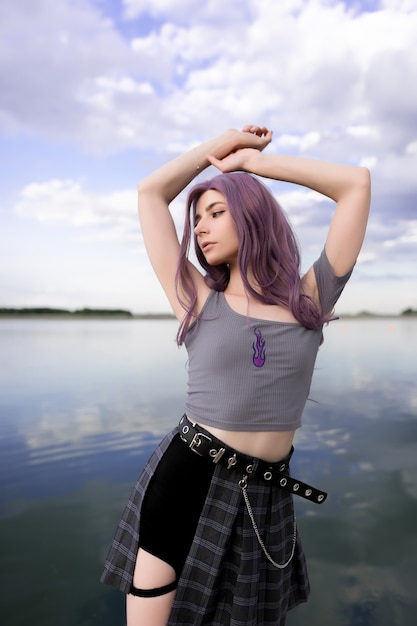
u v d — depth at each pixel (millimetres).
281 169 1098
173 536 990
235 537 981
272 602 1012
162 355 11211
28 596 1925
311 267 1116
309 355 1025
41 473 3254
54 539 2385
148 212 1186
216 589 979
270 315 1024
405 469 3361
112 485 3047
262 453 1000
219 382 1000
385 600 1906
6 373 7902
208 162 1231
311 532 2494
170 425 4457
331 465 3457
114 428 4359
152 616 984
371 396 6059
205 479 990
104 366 8922
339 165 1063
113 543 1078
